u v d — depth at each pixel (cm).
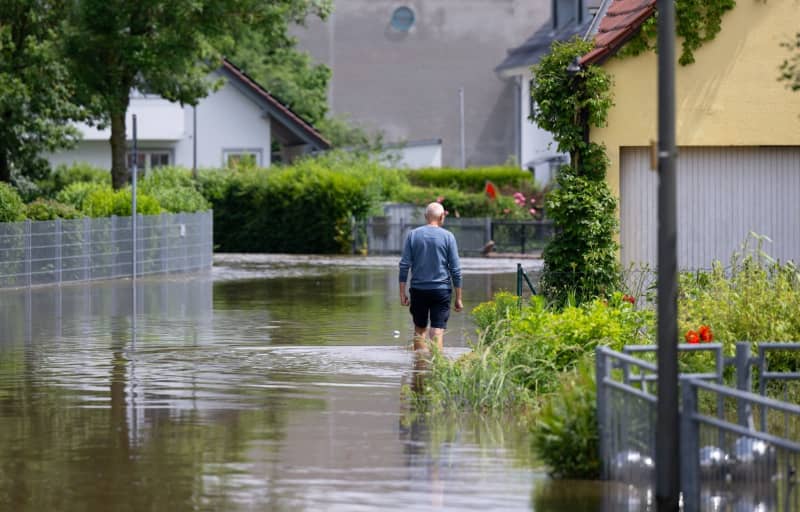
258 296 7125
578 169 4772
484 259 11338
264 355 4438
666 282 2158
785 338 3338
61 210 7981
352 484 2430
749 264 3866
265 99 14338
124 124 9494
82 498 2319
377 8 18500
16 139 9450
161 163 14325
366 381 3791
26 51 9044
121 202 8700
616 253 4788
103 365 4184
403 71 18500
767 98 4762
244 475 2508
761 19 4734
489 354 3456
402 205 12769
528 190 13450
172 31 9094
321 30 18488
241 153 14425
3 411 3262
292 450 2753
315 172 12850
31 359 4344
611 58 4734
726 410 3253
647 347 2572
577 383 2667
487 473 2522
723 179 4875
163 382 3784
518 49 16162
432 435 2923
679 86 4756
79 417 3173
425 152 16600
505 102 18500
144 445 2806
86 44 8988
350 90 18500
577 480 2459
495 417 3167
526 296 5694
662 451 2166
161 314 6031
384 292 7425
